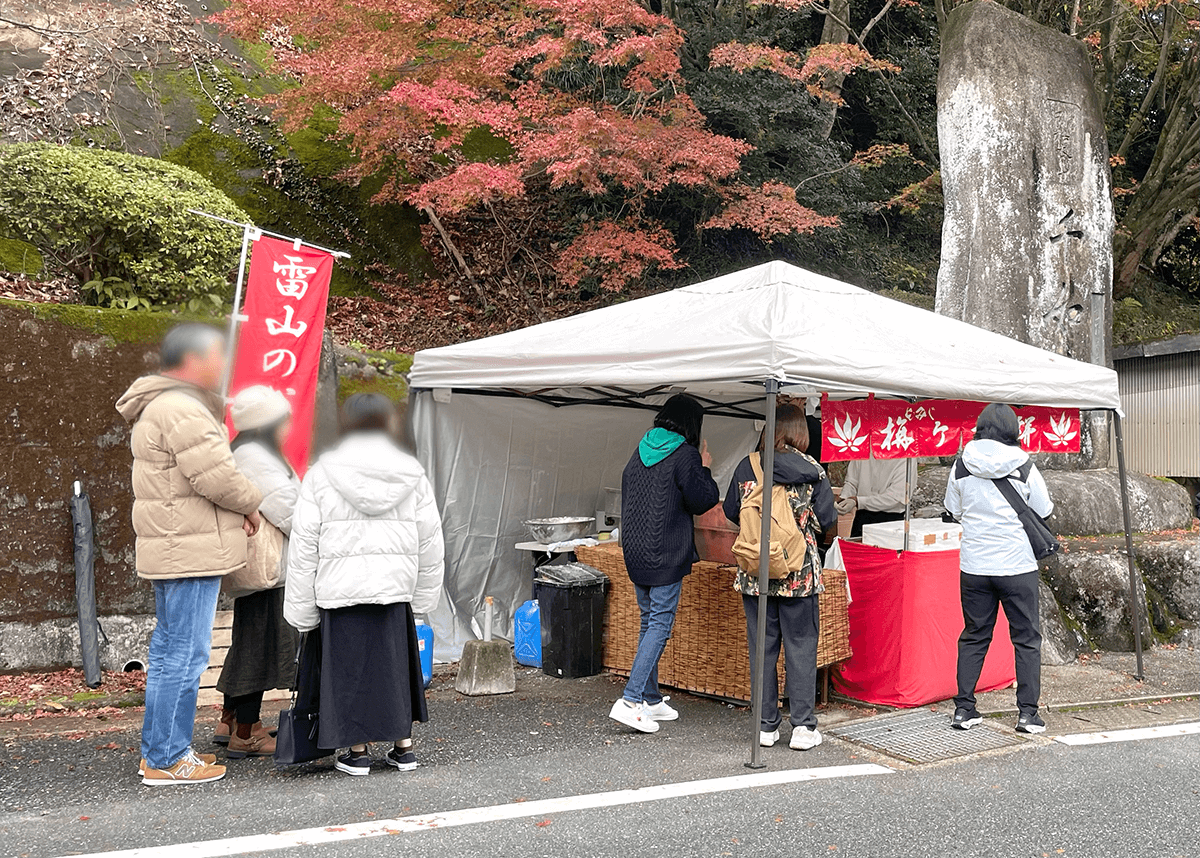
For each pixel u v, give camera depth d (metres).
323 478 3.89
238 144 11.81
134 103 11.28
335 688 3.93
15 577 5.72
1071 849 3.43
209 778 3.97
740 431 8.05
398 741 4.17
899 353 4.77
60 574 5.84
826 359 4.39
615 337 5.27
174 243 6.61
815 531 4.69
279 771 4.16
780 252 13.70
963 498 5.00
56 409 5.89
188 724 3.93
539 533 6.75
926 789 4.02
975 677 4.97
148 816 3.54
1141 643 7.07
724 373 4.45
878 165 14.34
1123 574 7.18
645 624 4.96
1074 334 9.05
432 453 6.53
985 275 9.09
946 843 3.45
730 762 4.36
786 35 14.38
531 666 6.46
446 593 6.70
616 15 9.81
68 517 5.88
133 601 6.05
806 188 13.10
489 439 6.84
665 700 5.20
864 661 5.49
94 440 5.99
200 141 11.60
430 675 5.91
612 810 3.69
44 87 10.55
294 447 5.74
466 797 3.81
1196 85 13.80
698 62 13.14
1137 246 14.42
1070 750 4.64
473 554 6.83
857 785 4.05
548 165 11.09
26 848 3.20
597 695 5.71
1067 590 7.26
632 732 4.89
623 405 7.28
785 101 12.74
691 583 5.62
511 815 3.61
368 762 4.10
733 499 4.65
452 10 10.89
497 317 11.88
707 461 6.83
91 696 5.46
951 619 5.52
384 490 3.88
